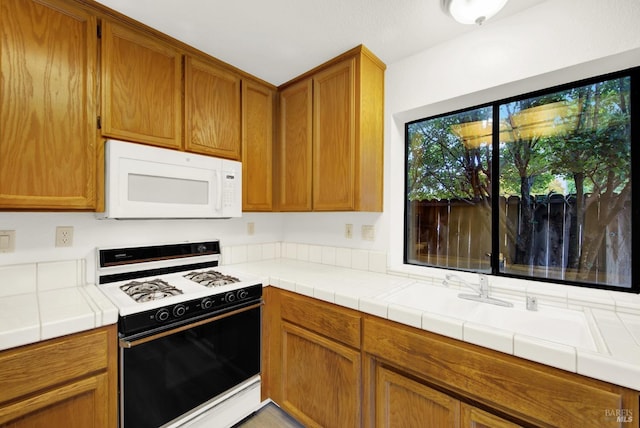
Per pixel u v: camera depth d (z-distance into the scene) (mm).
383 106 1877
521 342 916
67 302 1258
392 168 1884
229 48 1694
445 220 1812
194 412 1425
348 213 2113
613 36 1163
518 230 1538
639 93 1234
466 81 1536
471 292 1523
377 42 1622
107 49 1382
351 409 1391
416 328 1171
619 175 1276
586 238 1354
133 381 1216
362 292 1456
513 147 1555
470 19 1252
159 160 1521
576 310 1243
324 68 1865
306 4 1327
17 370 954
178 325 1359
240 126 1977
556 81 1376
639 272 1233
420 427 1186
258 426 1688
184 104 1683
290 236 2543
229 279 1729
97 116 1362
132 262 1687
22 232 1379
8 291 1335
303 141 1996
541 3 1311
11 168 1146
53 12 1242
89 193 1337
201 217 1706
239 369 1633
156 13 1393
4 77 1128
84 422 1104
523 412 917
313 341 1555
